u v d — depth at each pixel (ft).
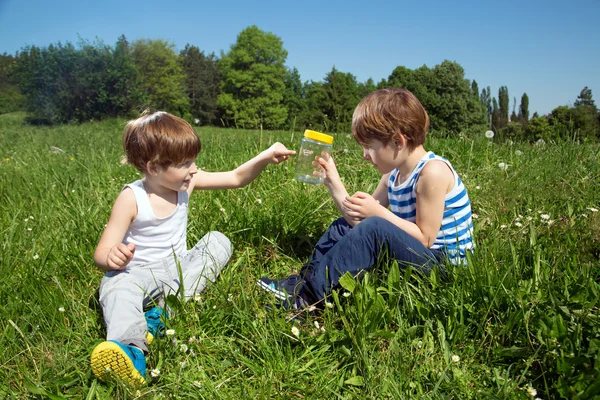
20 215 10.07
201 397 4.78
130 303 5.64
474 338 5.42
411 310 5.71
